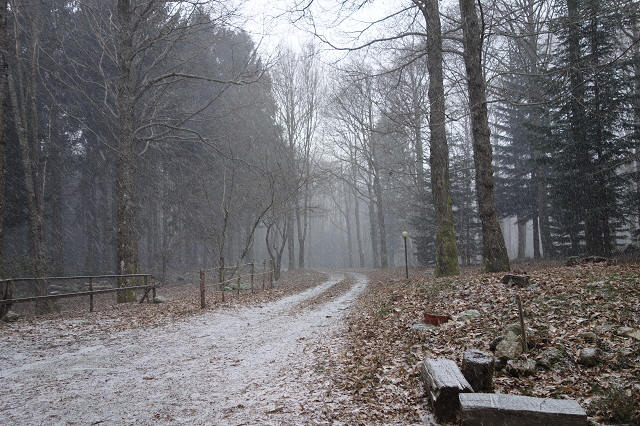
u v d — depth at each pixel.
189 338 8.90
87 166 28.38
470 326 7.34
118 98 16.97
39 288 16.05
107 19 18.88
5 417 4.71
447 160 15.38
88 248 29.86
